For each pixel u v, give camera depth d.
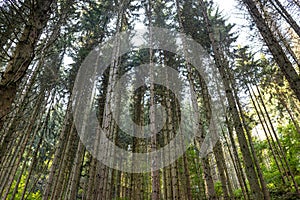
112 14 12.74
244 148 5.23
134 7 12.98
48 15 4.13
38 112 11.67
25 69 3.47
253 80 13.60
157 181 7.51
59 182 11.08
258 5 7.52
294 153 14.10
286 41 9.92
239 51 13.26
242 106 13.52
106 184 10.80
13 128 4.96
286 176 12.80
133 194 14.13
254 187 4.76
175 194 9.27
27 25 3.75
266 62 12.84
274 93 14.78
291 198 10.75
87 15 11.61
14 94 3.28
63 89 12.57
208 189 6.54
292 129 14.43
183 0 12.16
